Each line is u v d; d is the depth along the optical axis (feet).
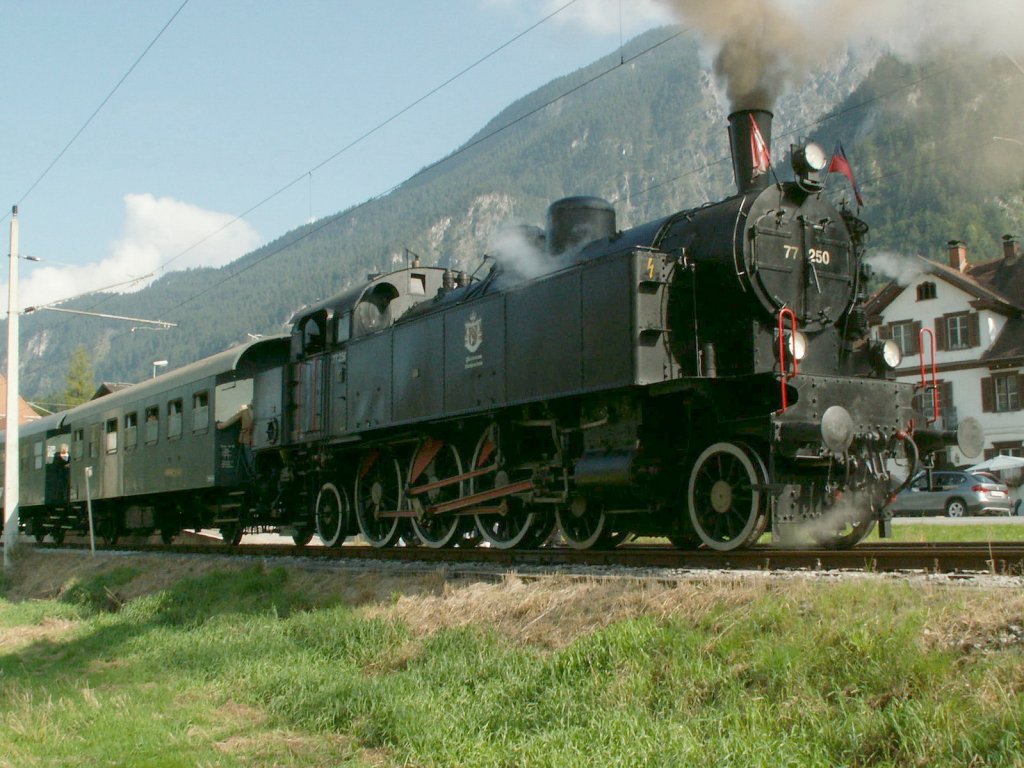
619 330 34.63
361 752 23.18
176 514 74.59
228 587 42.73
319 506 56.18
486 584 31.45
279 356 67.62
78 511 90.58
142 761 22.57
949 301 121.60
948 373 121.19
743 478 33.04
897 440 33.68
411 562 40.24
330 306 54.70
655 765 17.90
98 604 50.80
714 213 35.78
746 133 38.63
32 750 24.11
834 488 32.96
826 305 36.04
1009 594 19.39
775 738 17.58
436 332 45.16
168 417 71.46
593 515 39.04
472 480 44.32
